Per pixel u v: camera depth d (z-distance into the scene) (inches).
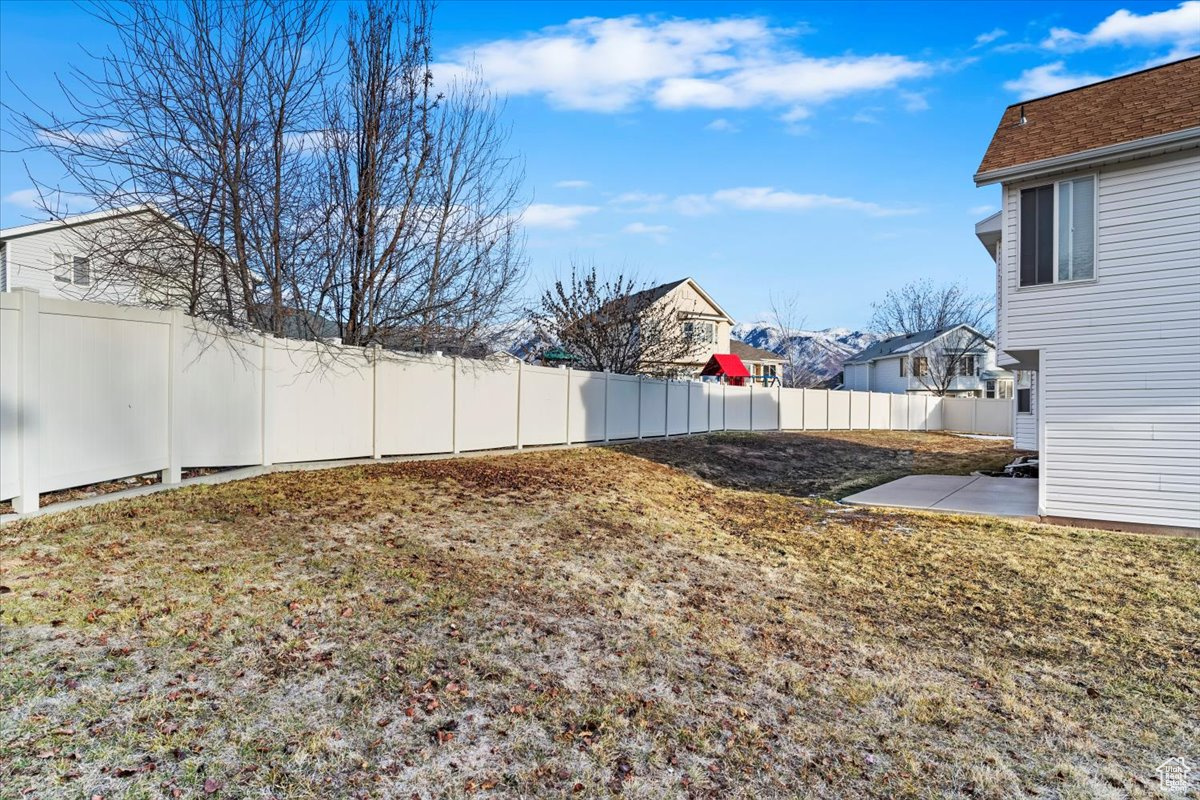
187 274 403.2
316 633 164.6
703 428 876.6
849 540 329.4
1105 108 391.5
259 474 337.7
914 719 153.2
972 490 511.2
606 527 314.2
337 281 464.4
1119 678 179.9
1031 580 265.6
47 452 227.0
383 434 426.0
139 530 221.6
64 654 139.6
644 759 128.6
